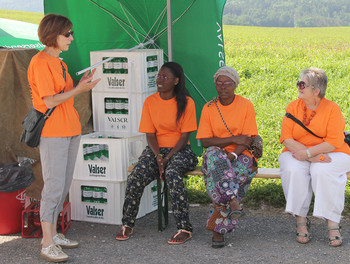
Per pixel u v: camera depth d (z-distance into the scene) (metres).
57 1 6.29
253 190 5.67
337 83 11.68
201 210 5.45
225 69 4.58
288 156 4.62
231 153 4.58
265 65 14.18
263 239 4.62
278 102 9.91
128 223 4.71
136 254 4.36
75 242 4.53
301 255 4.23
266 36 26.58
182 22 6.16
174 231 4.89
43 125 4.16
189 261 4.18
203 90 6.32
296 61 15.81
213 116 4.70
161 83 4.82
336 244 4.37
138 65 5.34
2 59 5.20
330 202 4.37
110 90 5.54
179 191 4.58
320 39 24.94
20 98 5.22
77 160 5.09
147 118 4.94
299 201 4.46
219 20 6.15
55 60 4.15
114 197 5.04
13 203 4.82
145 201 5.35
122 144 4.95
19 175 4.81
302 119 4.59
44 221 4.26
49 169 4.22
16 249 4.51
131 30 6.24
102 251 4.44
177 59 6.28
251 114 4.66
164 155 4.89
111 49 6.12
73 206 5.19
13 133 5.21
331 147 4.45
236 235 4.73
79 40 6.34
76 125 4.32
